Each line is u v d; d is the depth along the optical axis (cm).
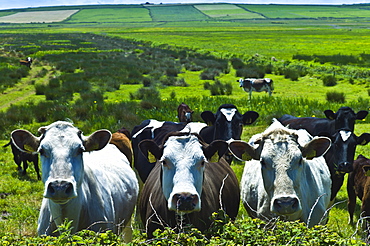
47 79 3491
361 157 905
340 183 855
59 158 459
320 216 591
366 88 2784
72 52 6222
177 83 3145
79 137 490
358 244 405
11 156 1412
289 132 533
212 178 582
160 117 1819
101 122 1780
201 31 14738
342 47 7019
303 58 4925
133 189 653
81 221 497
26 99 2575
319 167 650
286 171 501
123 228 621
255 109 1995
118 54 5938
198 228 507
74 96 2633
